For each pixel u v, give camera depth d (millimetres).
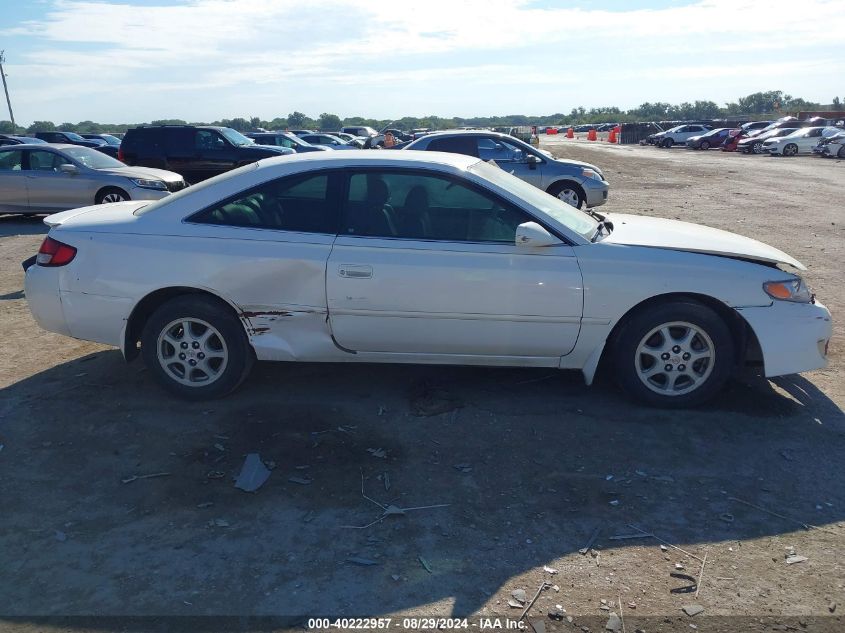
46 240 4812
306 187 4605
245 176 4668
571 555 3238
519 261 4430
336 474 3912
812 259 9391
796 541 3348
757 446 4227
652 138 52219
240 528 3436
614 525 3461
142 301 4648
